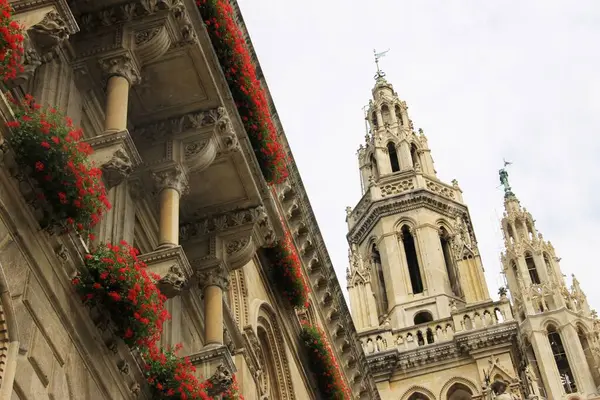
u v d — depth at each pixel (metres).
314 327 27.23
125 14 14.98
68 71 14.84
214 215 17.84
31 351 10.82
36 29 12.41
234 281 22.38
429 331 43.12
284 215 27.81
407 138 55.12
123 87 14.54
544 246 64.38
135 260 12.84
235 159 17.00
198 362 15.12
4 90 12.12
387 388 41.22
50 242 11.62
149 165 15.77
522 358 41.53
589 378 55.31
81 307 12.02
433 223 49.75
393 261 48.25
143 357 13.31
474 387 40.03
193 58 15.70
